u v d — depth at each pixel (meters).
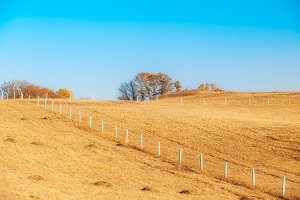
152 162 48.47
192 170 45.69
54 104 87.75
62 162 43.75
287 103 101.00
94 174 40.12
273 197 37.16
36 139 54.72
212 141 62.25
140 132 65.88
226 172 43.16
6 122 64.62
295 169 49.56
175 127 70.00
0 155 43.03
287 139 63.47
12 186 28.23
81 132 62.09
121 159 48.75
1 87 133.25
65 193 30.02
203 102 107.62
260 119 80.94
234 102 105.19
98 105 92.38
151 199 31.30
